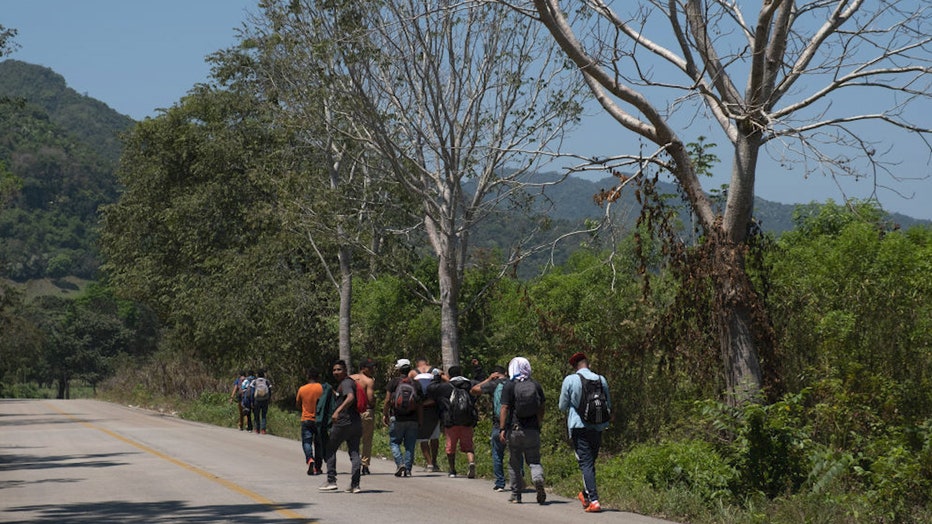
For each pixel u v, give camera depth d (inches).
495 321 1599.4
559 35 730.2
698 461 636.7
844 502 567.8
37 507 601.3
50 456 1004.6
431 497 639.8
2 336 4165.8
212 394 2130.9
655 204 783.1
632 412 925.8
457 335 1470.2
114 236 2566.4
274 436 1379.2
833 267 815.1
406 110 1371.8
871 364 735.7
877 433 689.0
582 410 581.6
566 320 1059.9
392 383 817.5
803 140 626.5
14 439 1263.5
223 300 2049.7
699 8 716.7
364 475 803.4
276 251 2015.3
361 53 1261.1
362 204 1553.9
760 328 739.4
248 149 2229.3
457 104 1360.7
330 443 666.2
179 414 1946.4
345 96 1349.7
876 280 787.4
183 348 2428.6
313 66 1407.5
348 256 1742.1
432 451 855.7
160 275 2423.7
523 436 618.5
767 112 708.0
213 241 2290.8
